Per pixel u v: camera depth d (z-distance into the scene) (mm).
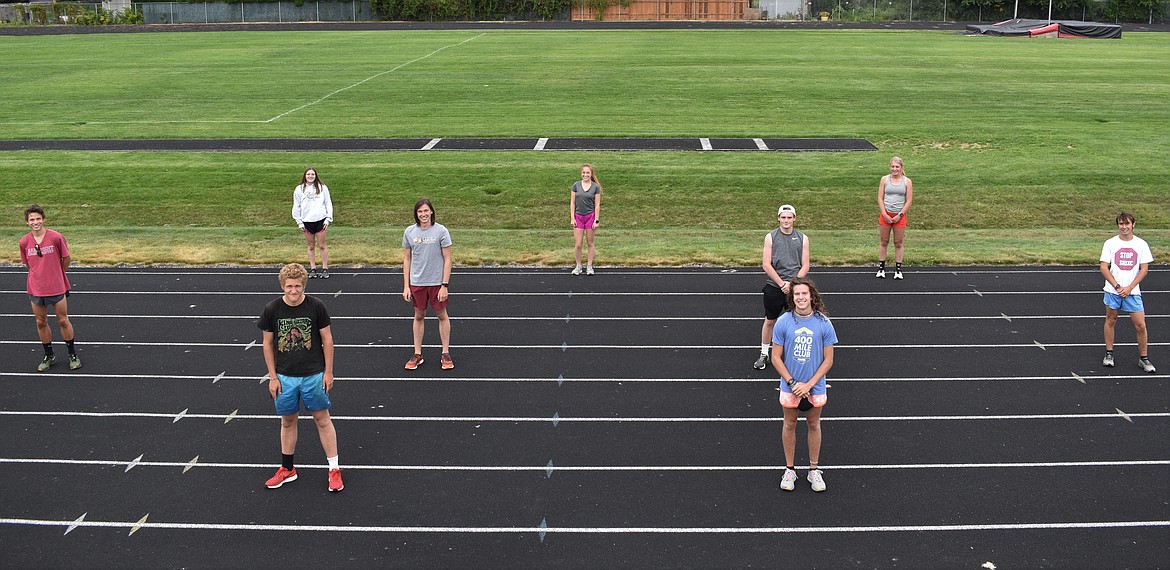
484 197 21062
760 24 64812
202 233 18438
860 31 57344
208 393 10227
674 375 10688
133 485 8156
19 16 71688
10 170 23016
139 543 7266
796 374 7660
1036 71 37281
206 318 13047
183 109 30938
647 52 44031
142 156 24219
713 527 7445
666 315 13062
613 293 14227
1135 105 29906
